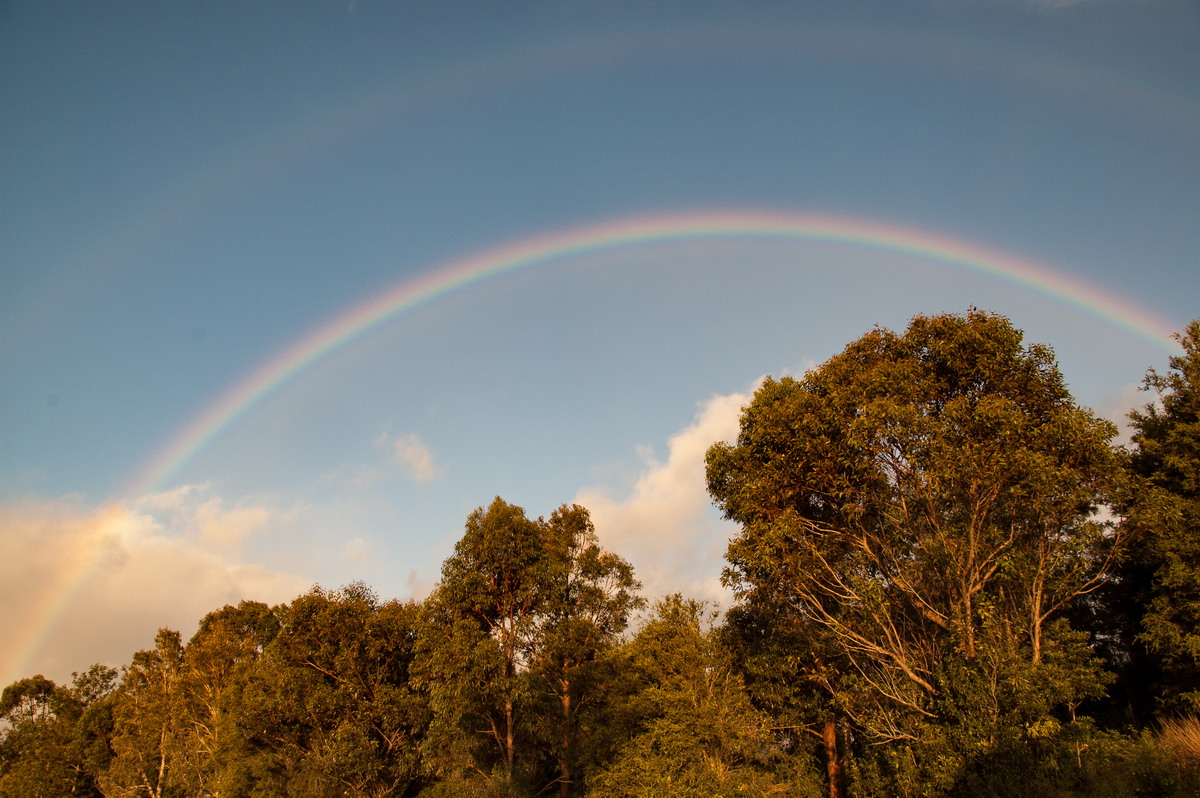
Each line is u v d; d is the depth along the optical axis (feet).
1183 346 85.20
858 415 76.07
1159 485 84.48
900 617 86.33
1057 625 74.90
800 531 80.79
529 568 99.50
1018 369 75.72
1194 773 51.72
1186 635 73.00
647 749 96.63
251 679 127.44
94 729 221.25
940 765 69.10
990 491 72.38
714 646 102.58
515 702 97.25
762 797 87.61
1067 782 61.05
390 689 107.14
